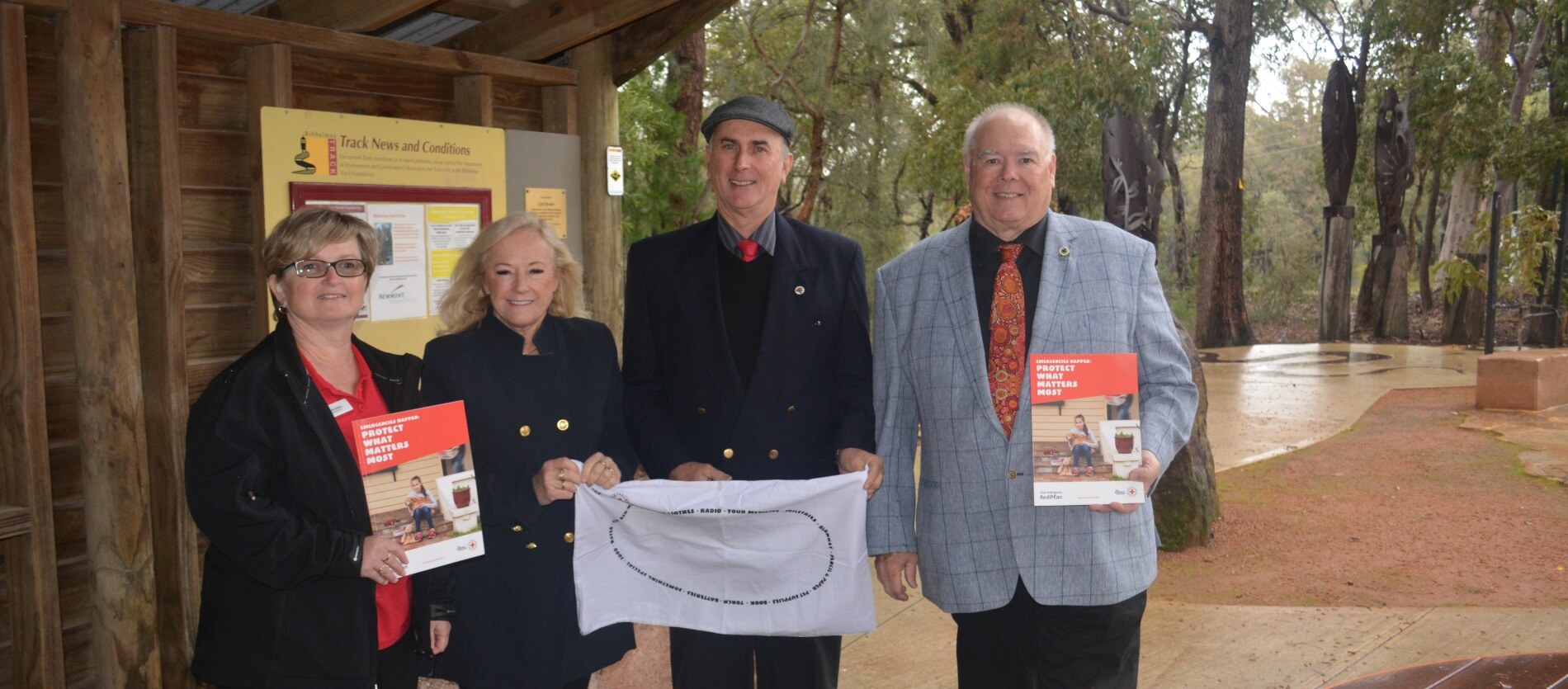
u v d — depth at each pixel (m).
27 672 2.74
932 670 4.05
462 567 2.57
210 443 2.12
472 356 2.57
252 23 3.14
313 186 3.34
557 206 4.27
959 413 2.62
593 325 2.81
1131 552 2.59
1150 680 3.95
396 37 4.18
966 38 21.11
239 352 3.36
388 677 2.49
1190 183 43.56
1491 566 5.56
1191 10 25.09
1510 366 10.65
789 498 2.66
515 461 2.57
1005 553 2.59
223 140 3.28
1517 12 23.55
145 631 2.88
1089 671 2.61
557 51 4.02
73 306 2.78
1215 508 6.29
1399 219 21.59
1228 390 13.34
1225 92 22.41
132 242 2.93
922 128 20.03
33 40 2.81
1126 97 18.89
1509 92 22.17
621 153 4.50
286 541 2.12
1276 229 31.61
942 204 23.38
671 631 2.96
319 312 2.27
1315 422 10.60
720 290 2.91
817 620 2.72
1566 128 20.30
